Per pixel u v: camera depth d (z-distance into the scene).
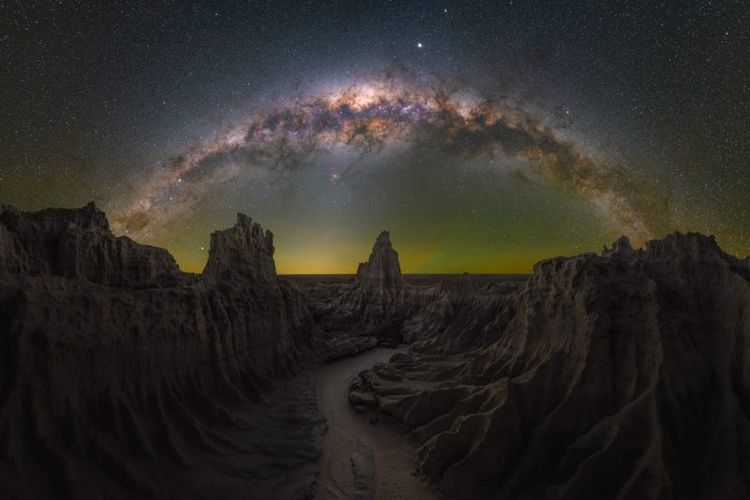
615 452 16.23
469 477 18.05
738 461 14.24
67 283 17.66
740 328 17.64
